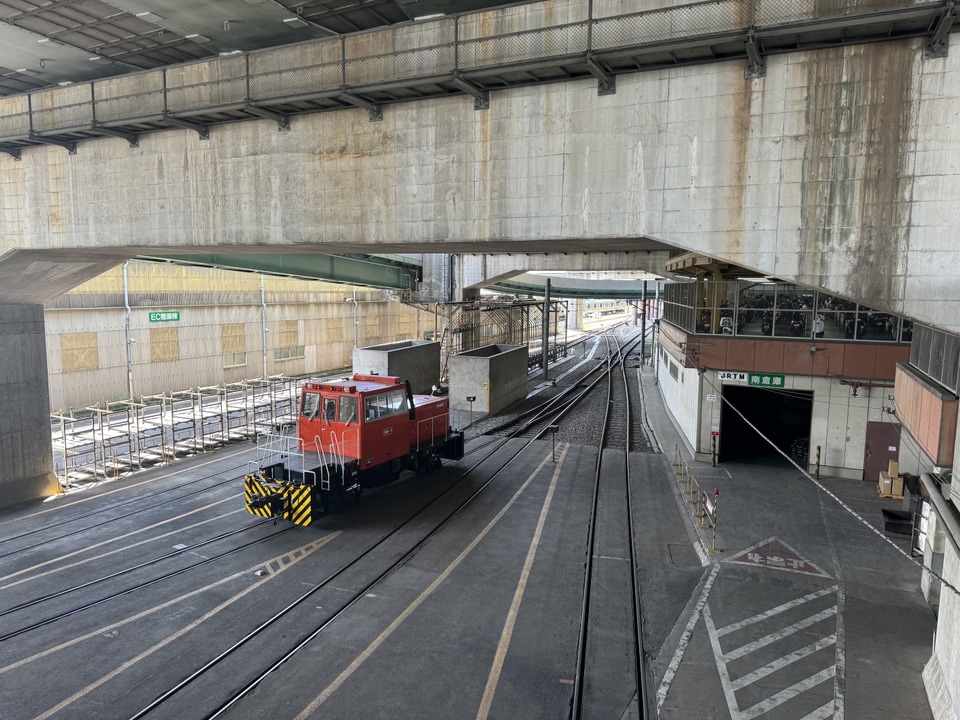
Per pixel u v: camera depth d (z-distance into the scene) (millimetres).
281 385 38156
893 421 19125
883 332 19047
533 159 11859
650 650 9836
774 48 9977
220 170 14672
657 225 11070
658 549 13953
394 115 12883
